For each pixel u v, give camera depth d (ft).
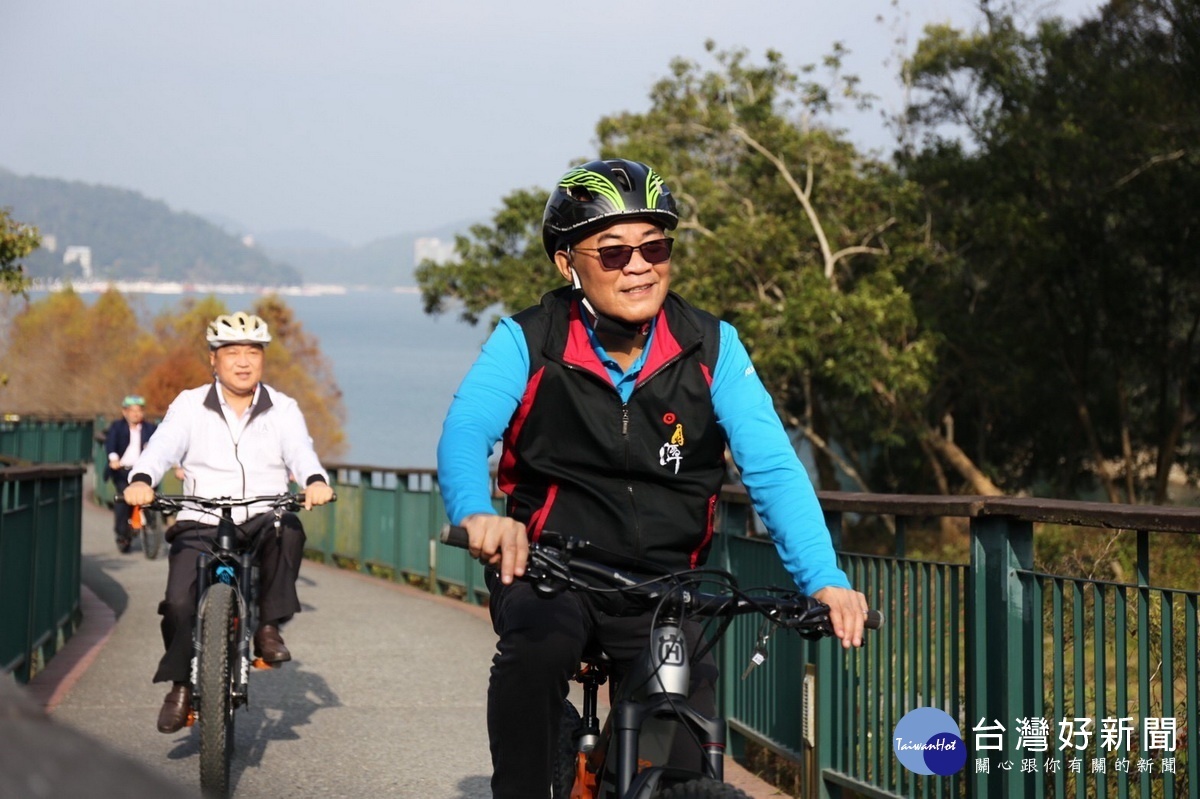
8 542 23.17
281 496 17.66
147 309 223.10
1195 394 80.02
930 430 77.00
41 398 215.10
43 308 217.15
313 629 33.65
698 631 8.85
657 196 9.06
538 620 8.60
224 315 18.48
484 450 8.69
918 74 78.95
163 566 48.96
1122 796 11.94
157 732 21.08
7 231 44.98
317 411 207.82
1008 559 13.29
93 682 25.49
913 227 76.28
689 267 73.51
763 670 19.11
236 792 17.62
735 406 9.25
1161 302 75.20
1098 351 79.77
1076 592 12.41
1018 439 87.25
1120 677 11.94
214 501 17.48
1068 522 12.14
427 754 20.02
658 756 8.14
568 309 9.30
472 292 95.91
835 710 16.63
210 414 18.34
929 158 78.18
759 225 74.38
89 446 117.08
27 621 25.41
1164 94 65.62
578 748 9.44
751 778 19.22
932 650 14.69
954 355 79.20
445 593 42.39
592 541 9.18
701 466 9.36
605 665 9.23
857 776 16.05
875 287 72.23
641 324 9.11
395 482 45.91
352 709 23.50
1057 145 70.44
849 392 78.13
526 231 95.04
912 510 14.47
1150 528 11.19
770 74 83.51
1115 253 73.61
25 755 1.43
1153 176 68.39
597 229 9.00
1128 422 78.79
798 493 8.93
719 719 8.09
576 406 9.07
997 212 70.59
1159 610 11.79
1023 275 74.59
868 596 15.92
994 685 13.42
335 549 51.47
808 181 78.07
